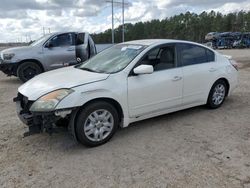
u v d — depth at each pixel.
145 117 4.76
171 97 4.98
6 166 3.67
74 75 4.47
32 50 9.67
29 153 4.03
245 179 3.26
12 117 5.68
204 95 5.59
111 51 5.28
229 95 6.45
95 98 4.09
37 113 3.82
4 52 9.50
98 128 4.18
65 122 4.10
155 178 3.32
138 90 4.50
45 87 4.08
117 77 4.34
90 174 3.44
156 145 4.21
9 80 10.73
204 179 3.27
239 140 4.34
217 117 5.42
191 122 5.16
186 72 5.15
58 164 3.70
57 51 10.09
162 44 4.94
